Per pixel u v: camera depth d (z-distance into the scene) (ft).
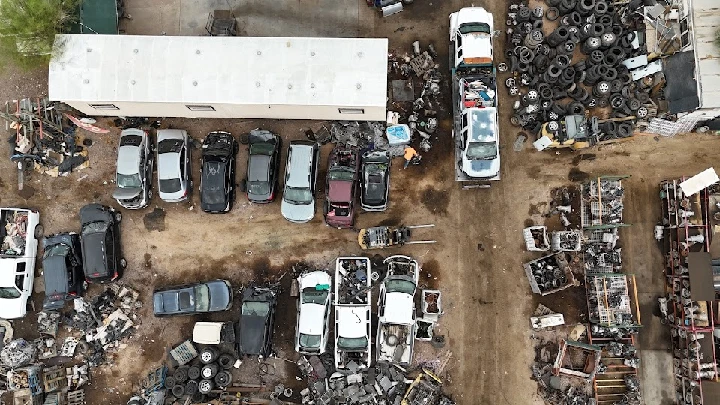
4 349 79.92
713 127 80.53
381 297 78.79
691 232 77.66
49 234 83.30
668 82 78.64
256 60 76.13
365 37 84.17
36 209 83.46
